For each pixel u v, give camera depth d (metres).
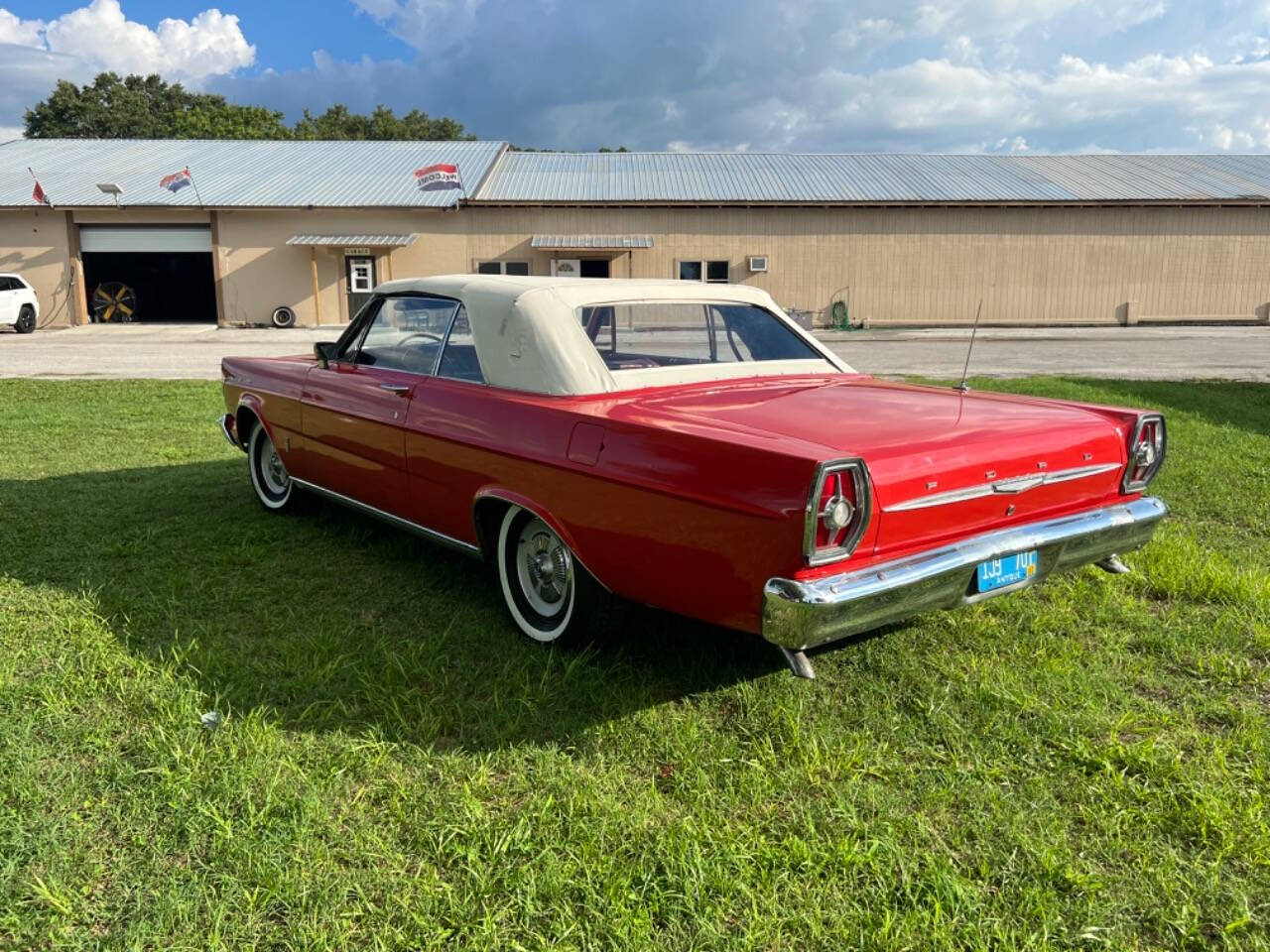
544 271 27.25
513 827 2.38
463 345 3.92
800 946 2.01
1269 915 2.12
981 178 30.34
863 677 3.30
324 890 2.13
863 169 31.72
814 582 2.56
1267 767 2.72
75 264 26.80
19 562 4.50
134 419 9.32
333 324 27.02
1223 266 28.41
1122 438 3.40
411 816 2.44
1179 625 3.79
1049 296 28.33
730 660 3.43
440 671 3.32
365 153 32.12
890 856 2.29
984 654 3.51
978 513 2.95
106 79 66.31
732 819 2.45
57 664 3.27
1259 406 10.80
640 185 28.80
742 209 27.38
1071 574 4.37
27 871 2.18
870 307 28.09
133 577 4.31
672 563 2.91
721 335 4.02
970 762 2.76
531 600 3.67
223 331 25.00
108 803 2.46
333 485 4.82
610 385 3.52
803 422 3.05
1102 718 2.99
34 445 7.87
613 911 2.08
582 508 3.19
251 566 4.52
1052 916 2.08
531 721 2.97
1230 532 5.23
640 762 2.76
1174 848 2.36
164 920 2.04
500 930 2.04
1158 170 31.66
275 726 2.87
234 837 2.32
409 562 4.60
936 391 3.80
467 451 3.69
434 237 26.88
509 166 31.55
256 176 29.00
